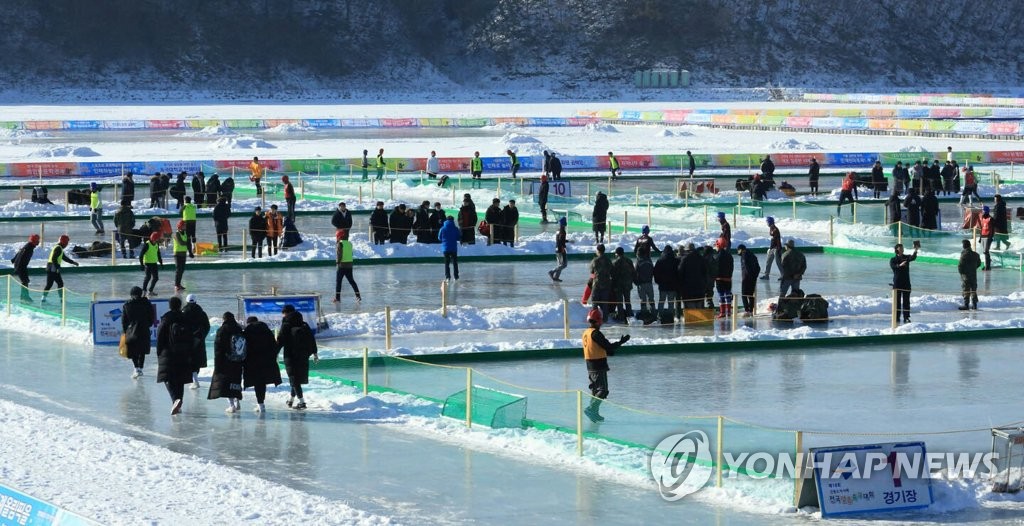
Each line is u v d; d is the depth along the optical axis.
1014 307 35.72
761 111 136.25
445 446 20.06
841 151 95.88
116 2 186.38
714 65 195.12
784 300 33.22
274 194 65.81
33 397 23.44
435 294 37.00
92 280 38.97
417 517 16.41
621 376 26.23
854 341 30.25
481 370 26.81
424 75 195.12
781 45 199.12
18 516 16.19
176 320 22.17
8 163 74.06
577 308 32.91
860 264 44.47
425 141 104.44
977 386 25.31
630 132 120.31
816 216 56.50
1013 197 67.38
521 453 19.62
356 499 17.19
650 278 32.62
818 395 24.41
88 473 17.77
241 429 21.14
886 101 164.62
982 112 132.62
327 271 41.88
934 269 43.53
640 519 16.33
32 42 181.62
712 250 33.53
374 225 45.56
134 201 60.59
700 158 84.81
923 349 29.67
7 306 32.91
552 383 25.41
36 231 52.16
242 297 29.56
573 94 186.50
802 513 16.61
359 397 23.16
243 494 16.81
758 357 28.59
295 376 22.48
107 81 179.75
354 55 194.38
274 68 189.00
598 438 20.22
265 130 119.94
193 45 188.25
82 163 75.31
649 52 196.12
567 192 64.31
